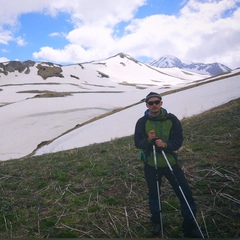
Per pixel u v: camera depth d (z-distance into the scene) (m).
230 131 10.94
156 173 4.81
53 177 8.76
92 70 191.25
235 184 6.46
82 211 6.18
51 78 156.25
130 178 7.77
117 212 5.99
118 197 6.76
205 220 5.26
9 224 5.88
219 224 5.11
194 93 32.09
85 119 45.16
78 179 8.28
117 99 61.34
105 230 5.39
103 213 6.00
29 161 12.23
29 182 8.58
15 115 45.06
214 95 26.70
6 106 52.09
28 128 39.88
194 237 4.77
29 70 165.50
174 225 5.27
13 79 153.38
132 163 9.24
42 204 6.82
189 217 4.68
